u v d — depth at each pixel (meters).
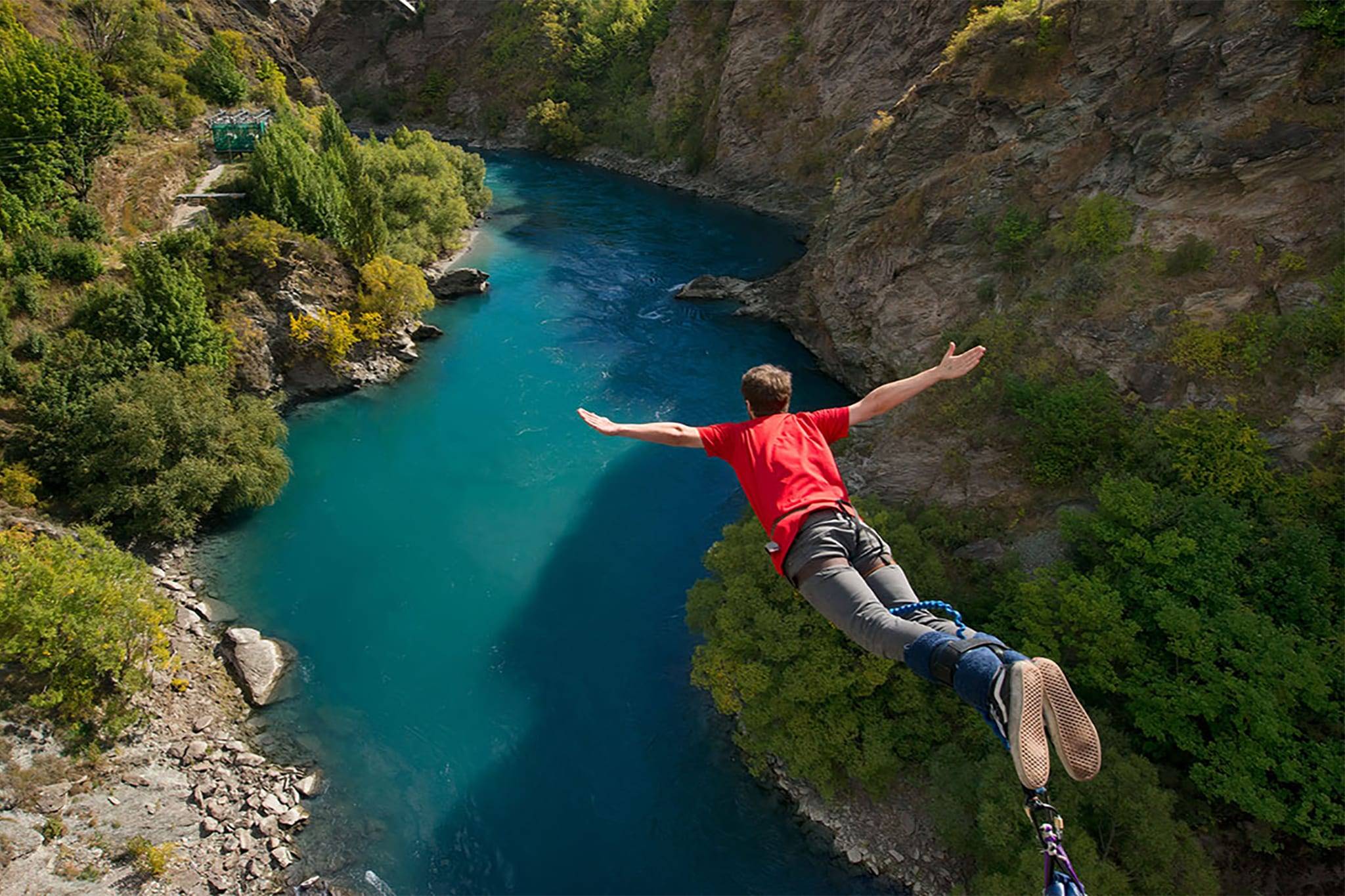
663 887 20.28
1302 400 22.23
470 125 109.31
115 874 19.08
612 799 22.39
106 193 40.34
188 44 60.59
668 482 34.75
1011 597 21.92
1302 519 20.84
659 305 51.72
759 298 51.09
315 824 21.36
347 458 35.75
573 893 20.20
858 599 4.18
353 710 24.56
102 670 21.67
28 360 30.53
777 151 73.88
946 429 28.17
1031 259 31.47
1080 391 25.38
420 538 31.28
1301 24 24.28
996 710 3.23
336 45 116.38
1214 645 18.77
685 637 27.34
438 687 25.44
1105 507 21.81
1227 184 25.81
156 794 21.05
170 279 32.94
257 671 24.98
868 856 20.38
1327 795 16.81
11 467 28.06
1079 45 31.47
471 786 22.61
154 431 29.16
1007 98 33.91
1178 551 20.30
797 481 4.91
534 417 39.06
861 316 40.44
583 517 32.59
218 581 28.67
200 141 49.94
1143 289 26.25
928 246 36.03
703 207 74.44
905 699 20.67
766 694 21.38
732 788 22.44
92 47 51.72
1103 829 17.58
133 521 28.75
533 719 24.55
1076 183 30.66
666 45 88.62
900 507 27.78
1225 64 25.84
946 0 56.75
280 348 38.66
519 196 76.44
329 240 42.31
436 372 42.69
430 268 54.28
